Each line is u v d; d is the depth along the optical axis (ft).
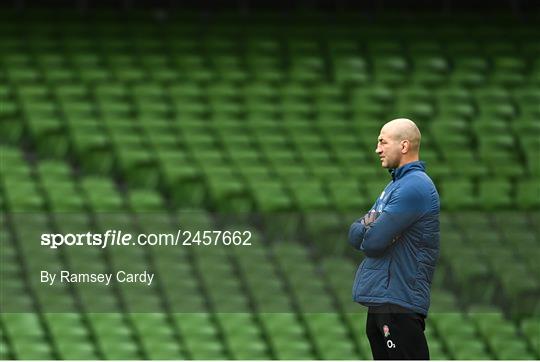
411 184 61.57
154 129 198.90
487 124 214.90
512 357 165.58
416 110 216.54
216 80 218.59
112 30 229.66
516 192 197.36
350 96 219.00
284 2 247.70
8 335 144.56
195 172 185.47
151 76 216.13
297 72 224.94
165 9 242.58
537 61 238.27
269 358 153.38
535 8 254.06
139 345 150.10
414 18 247.70
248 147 198.59
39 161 189.47
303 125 207.41
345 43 235.61
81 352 144.77
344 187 186.80
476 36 244.01
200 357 150.30
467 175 201.98
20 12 229.86
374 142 204.23
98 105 202.69
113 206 173.27
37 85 206.39
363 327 160.97
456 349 163.12
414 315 61.21
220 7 245.04
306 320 162.09
